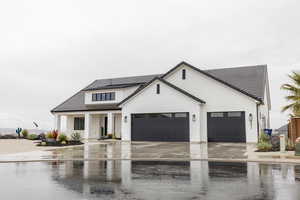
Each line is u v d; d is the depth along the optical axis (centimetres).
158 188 716
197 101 2497
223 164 1186
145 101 2727
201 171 995
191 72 2666
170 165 1167
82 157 1433
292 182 789
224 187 725
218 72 2959
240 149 1817
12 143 2555
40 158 1399
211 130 2516
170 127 2597
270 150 1670
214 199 603
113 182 800
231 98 2467
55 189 715
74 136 2605
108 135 3111
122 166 1144
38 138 3222
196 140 2481
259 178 852
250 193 657
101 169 1061
